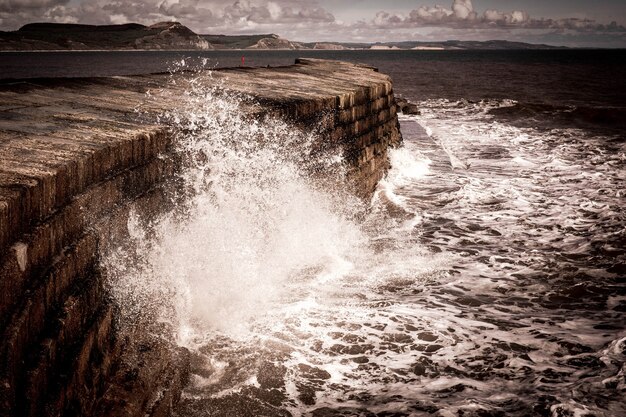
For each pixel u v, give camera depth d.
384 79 11.90
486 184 11.14
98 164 3.30
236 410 3.68
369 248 7.33
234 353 4.36
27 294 2.35
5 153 3.00
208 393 3.82
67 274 2.78
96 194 3.24
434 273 6.47
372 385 4.07
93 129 3.96
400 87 47.81
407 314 5.30
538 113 25.84
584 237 7.90
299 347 4.54
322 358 4.41
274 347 4.50
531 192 10.58
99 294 3.20
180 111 5.35
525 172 12.41
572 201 9.94
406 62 131.88
